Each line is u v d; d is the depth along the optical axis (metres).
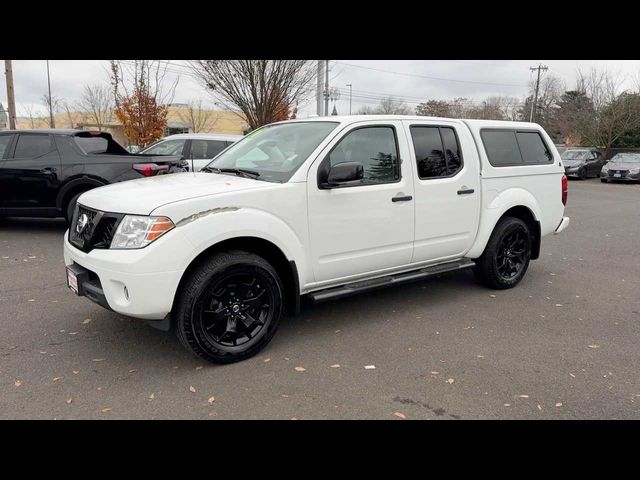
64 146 7.55
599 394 3.30
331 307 4.98
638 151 31.97
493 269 5.45
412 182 4.52
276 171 3.97
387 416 3.00
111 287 3.29
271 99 13.62
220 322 3.61
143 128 16.05
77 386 3.27
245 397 3.18
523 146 5.73
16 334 4.10
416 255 4.71
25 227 8.69
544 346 4.09
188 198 3.40
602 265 7.06
